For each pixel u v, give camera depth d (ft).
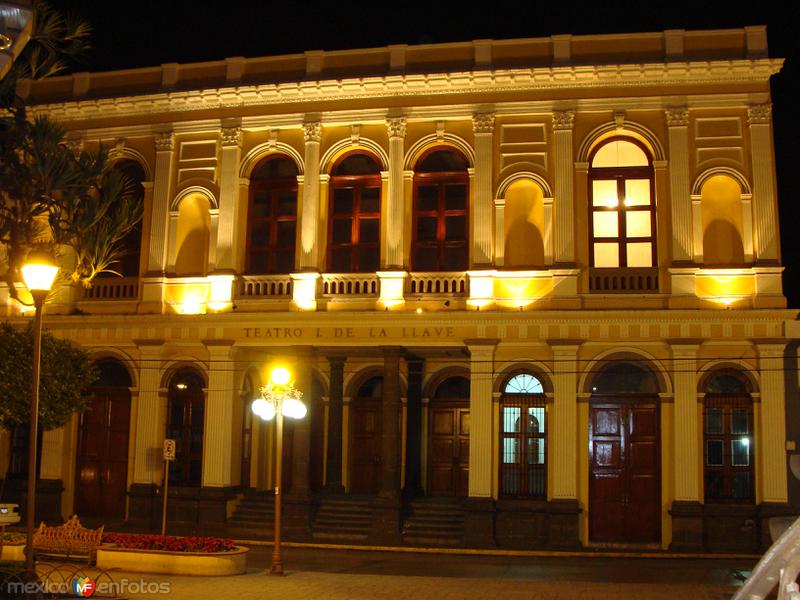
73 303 93.76
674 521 79.66
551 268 84.12
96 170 53.11
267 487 97.04
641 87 84.94
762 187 82.28
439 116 88.02
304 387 91.30
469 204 87.61
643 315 81.51
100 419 93.71
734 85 83.76
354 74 90.58
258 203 93.40
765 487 78.79
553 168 85.46
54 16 52.39
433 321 85.05
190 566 59.77
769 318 80.18
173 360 91.86
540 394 84.99
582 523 81.76
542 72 85.25
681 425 80.64
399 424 88.38
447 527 85.61
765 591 13.21
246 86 91.15
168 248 92.27
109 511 92.22
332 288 88.89
